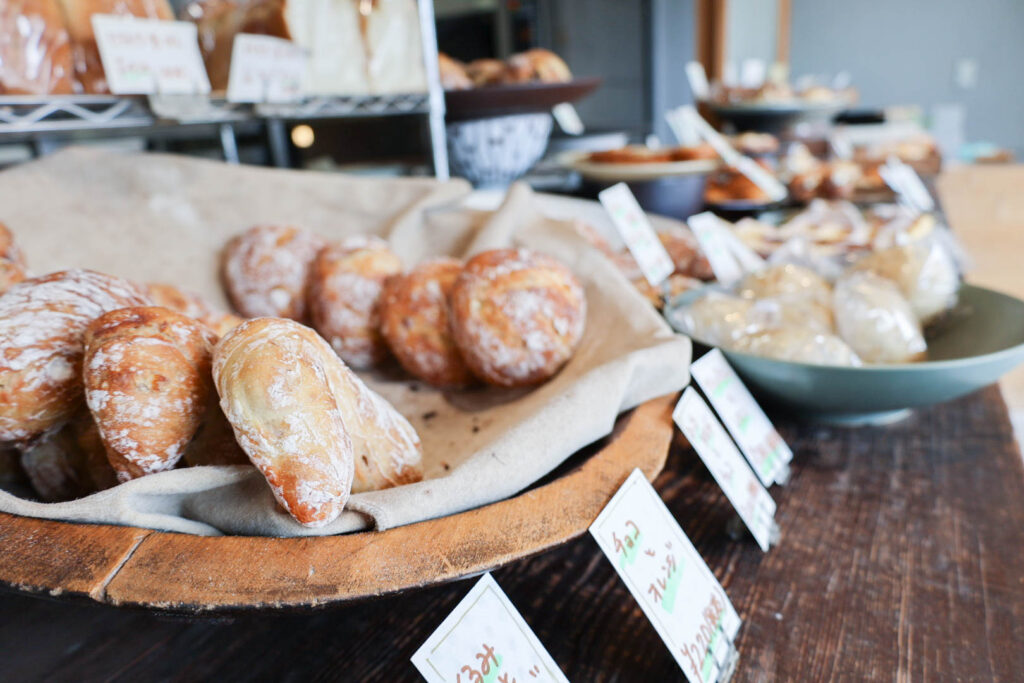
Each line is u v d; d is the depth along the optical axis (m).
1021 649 0.51
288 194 1.03
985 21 4.31
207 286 0.94
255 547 0.43
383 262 0.86
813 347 0.74
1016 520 0.65
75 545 0.42
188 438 0.50
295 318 0.90
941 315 0.87
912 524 0.65
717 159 1.54
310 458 0.44
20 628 0.56
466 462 0.52
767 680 0.49
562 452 0.56
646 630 0.54
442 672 0.38
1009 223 2.73
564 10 3.70
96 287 0.57
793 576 0.59
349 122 1.72
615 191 0.89
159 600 0.39
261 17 0.96
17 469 0.57
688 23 4.08
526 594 0.58
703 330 0.81
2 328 0.50
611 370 0.63
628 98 3.74
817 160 2.17
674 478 0.75
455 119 1.31
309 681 0.50
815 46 4.74
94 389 0.47
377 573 0.41
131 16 0.85
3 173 0.88
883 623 0.54
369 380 0.86
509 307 0.72
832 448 0.79
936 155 2.28
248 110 0.96
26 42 0.75
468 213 0.99
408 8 1.10
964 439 0.80
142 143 1.68
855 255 1.12
